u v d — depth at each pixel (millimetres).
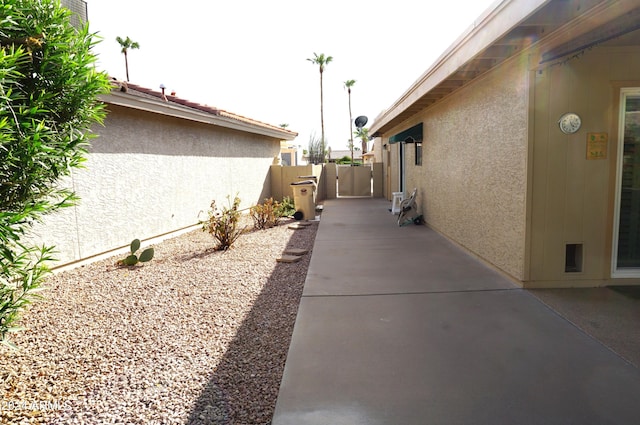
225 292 5656
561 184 5258
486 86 6512
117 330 4398
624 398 2967
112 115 7852
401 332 4199
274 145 18141
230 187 13312
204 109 10922
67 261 6816
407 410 2883
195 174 11094
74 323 4578
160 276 6426
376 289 5605
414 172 12258
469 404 2936
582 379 3234
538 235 5344
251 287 5871
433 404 2947
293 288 5816
